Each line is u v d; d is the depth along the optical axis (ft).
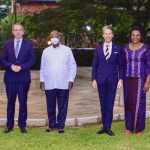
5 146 28.55
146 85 31.94
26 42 32.07
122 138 30.73
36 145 28.81
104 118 31.99
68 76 32.27
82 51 102.22
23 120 32.32
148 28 89.86
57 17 81.71
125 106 32.45
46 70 32.19
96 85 31.83
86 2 84.12
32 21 82.23
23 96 32.04
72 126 36.01
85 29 84.94
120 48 31.71
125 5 86.58
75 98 50.21
